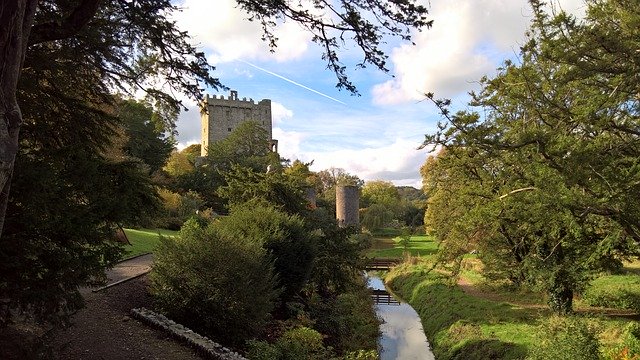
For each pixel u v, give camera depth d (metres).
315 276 19.42
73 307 6.82
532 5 10.19
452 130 11.20
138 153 37.53
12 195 5.75
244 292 10.90
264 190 20.38
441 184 22.38
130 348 8.62
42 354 6.68
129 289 12.57
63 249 6.53
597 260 14.30
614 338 13.32
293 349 11.47
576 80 10.18
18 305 6.46
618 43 9.26
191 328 10.78
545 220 12.91
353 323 18.64
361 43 7.47
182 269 10.92
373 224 66.31
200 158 62.97
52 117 7.86
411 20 7.04
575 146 9.94
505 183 15.49
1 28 3.84
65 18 6.66
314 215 22.16
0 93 3.84
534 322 16.52
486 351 14.64
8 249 5.84
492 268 21.30
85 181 6.91
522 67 11.17
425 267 31.78
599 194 10.21
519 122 11.73
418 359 16.67
